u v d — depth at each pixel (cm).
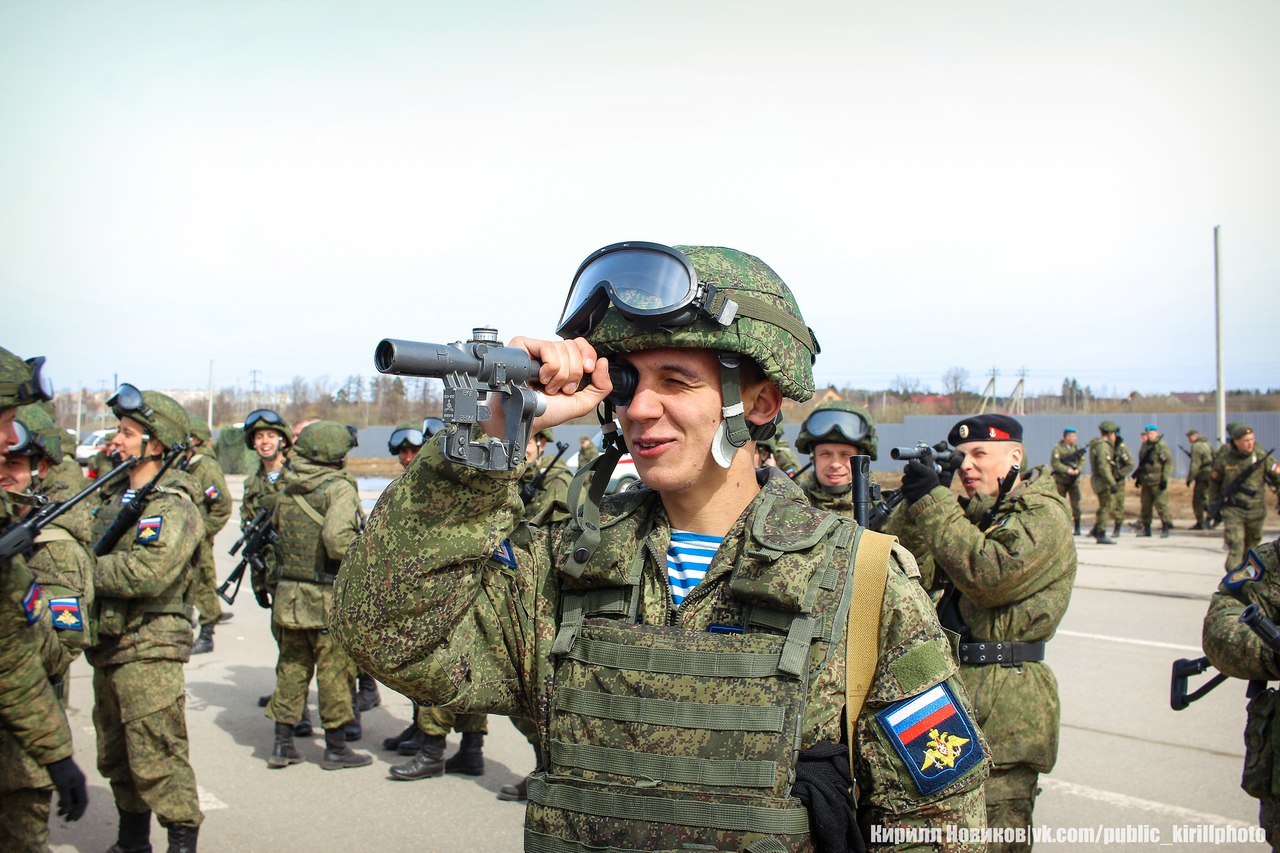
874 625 159
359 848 472
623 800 153
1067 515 354
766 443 596
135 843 442
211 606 847
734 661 156
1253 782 307
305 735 649
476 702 173
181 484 445
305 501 570
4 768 344
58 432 462
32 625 317
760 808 146
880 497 416
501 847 475
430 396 4534
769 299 177
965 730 155
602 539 174
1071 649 816
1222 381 2200
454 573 158
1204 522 1798
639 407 169
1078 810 485
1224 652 309
